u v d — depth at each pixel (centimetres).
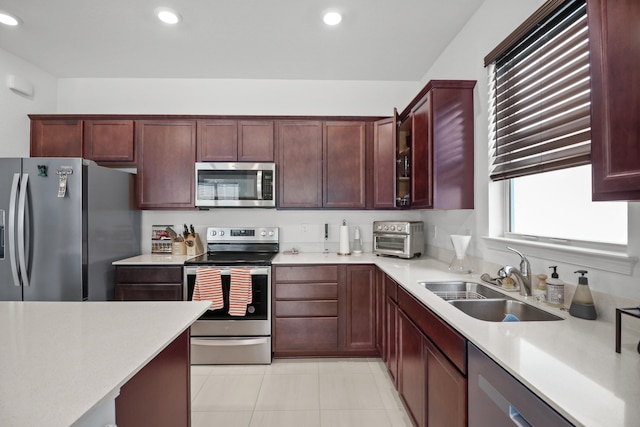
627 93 78
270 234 317
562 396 70
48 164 223
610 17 82
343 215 326
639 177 74
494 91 193
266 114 325
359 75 315
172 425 115
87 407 65
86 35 244
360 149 295
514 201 190
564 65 141
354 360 266
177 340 119
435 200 211
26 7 210
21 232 218
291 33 242
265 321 261
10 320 118
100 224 245
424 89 219
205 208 297
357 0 204
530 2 161
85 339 100
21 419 60
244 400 210
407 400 180
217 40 252
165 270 258
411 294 174
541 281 146
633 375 79
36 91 294
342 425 185
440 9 212
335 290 266
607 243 127
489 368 97
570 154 136
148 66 297
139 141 290
